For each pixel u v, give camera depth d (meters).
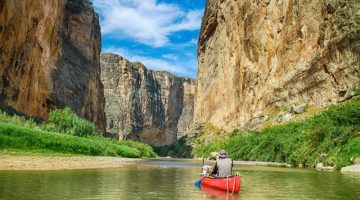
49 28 86.25
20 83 73.81
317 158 38.75
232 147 67.00
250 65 84.25
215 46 116.56
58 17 92.69
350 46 54.84
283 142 51.16
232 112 92.81
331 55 58.25
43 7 80.94
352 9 56.69
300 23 68.38
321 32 61.81
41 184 18.12
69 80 100.75
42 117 82.94
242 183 22.23
